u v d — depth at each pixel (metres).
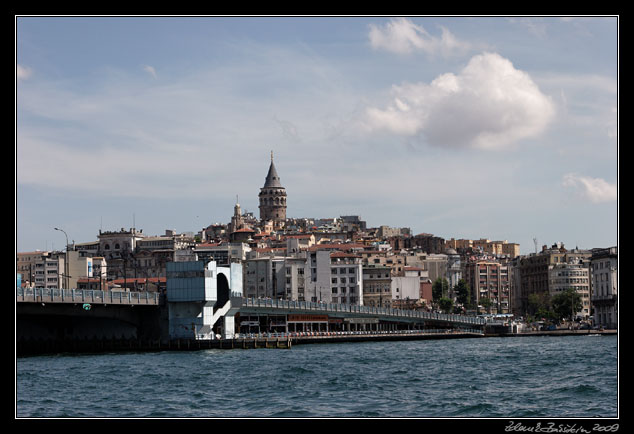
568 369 125.94
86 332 184.12
